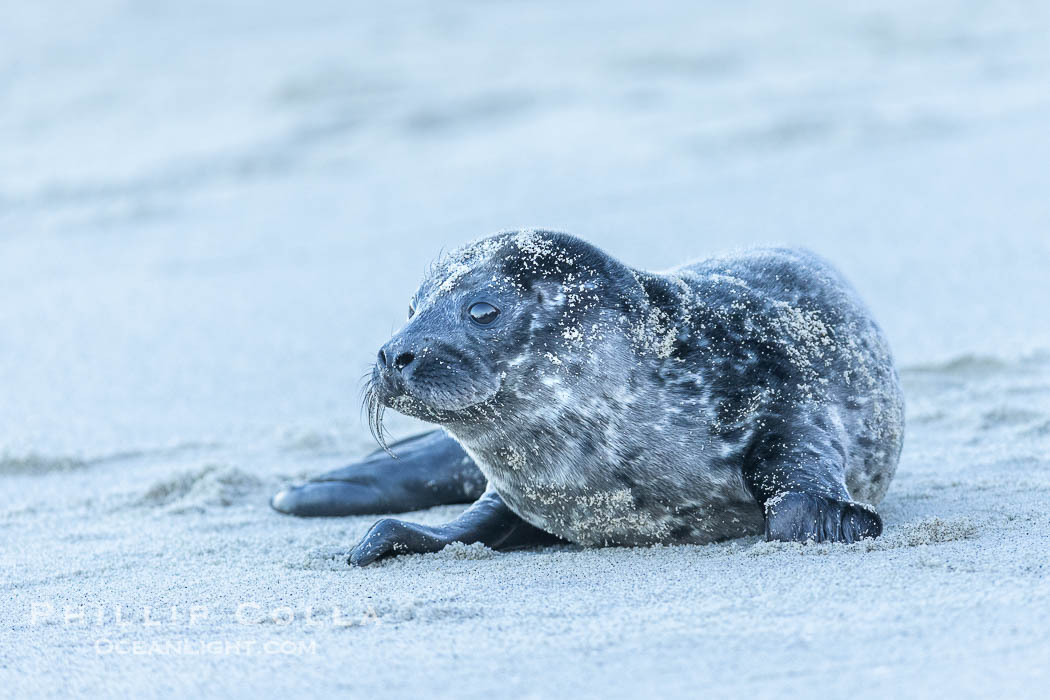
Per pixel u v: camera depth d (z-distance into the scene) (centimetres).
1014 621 1285
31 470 2695
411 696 1218
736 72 7512
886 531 1722
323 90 7856
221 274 4534
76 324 4009
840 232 4284
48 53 9494
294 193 5753
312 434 2784
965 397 2722
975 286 3578
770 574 1560
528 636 1375
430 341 1741
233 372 3388
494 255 1825
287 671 1317
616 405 1786
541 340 1761
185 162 6469
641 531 1872
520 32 9206
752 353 1847
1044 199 4394
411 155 6275
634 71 7706
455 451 2331
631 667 1247
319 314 3900
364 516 2289
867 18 8662
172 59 9088
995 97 6262
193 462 2683
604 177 5441
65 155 6838
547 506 1867
